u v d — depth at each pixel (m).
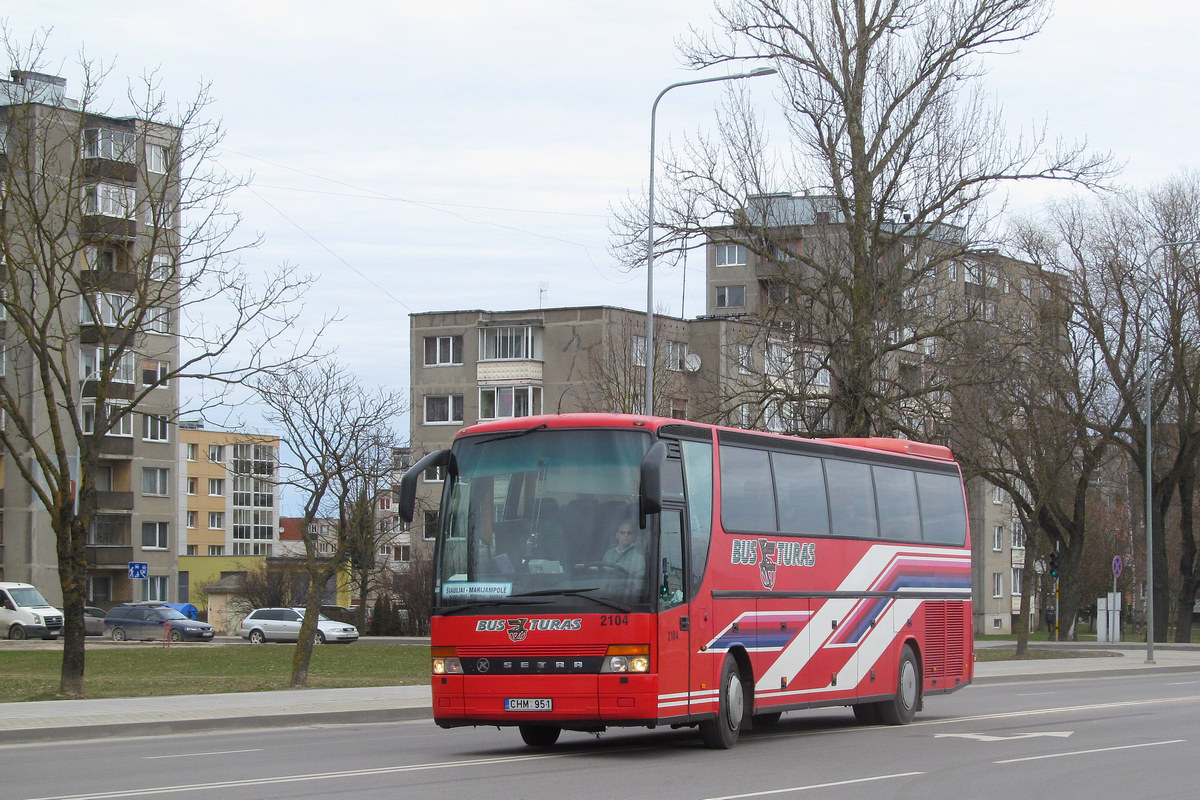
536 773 13.12
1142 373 54.28
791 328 31.83
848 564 18.69
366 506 38.66
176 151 24.66
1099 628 59.16
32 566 64.38
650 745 16.50
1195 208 52.06
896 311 31.25
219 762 14.30
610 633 14.09
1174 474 57.50
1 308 58.97
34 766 13.97
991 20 30.95
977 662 39.16
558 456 14.85
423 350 76.50
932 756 14.99
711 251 81.19
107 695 24.06
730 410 31.94
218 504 111.50
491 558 14.70
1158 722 19.73
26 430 23.86
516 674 14.28
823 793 11.69
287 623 61.12
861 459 19.56
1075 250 51.69
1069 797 11.73
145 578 65.94
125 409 24.27
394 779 12.55
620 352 49.81
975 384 31.86
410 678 30.56
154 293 27.73
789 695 16.98
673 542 14.82
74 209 25.31
